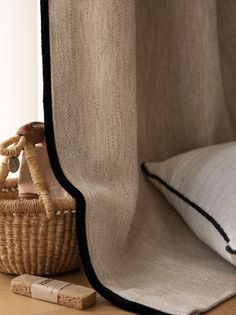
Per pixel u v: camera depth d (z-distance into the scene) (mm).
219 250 1068
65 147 1054
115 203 1088
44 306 974
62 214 1081
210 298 979
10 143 1096
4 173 1093
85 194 1034
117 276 1050
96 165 1094
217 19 1425
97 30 1082
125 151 1127
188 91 1366
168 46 1372
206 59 1344
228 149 1200
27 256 1084
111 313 952
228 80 1460
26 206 1053
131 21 1130
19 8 1329
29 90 1352
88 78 1078
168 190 1254
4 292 1037
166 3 1358
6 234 1079
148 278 1067
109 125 1104
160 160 1398
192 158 1240
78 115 1068
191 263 1146
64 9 1045
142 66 1368
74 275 1139
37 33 1341
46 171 1165
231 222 1032
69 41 1054
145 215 1277
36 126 1124
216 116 1381
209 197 1120
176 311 917
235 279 1070
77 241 1023
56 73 1043
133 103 1138
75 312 953
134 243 1196
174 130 1396
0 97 1331
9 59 1332
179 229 1290
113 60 1101
